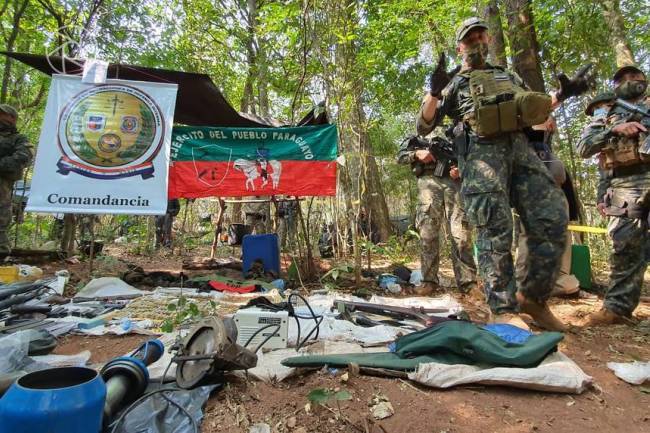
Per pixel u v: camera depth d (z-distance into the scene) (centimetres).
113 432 156
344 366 216
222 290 446
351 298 411
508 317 263
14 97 845
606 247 770
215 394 192
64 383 138
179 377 195
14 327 273
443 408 181
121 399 167
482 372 201
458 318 304
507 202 274
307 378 210
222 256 841
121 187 428
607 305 331
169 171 475
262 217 823
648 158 319
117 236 998
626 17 764
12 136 508
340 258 642
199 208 1205
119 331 281
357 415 175
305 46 550
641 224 319
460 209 457
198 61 1139
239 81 1332
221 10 1172
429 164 475
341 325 296
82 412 121
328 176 495
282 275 560
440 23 756
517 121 265
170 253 857
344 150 511
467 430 167
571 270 475
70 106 430
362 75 536
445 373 201
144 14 897
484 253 277
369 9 709
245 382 201
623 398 198
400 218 1379
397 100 1023
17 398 118
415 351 224
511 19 727
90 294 410
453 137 320
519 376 197
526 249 284
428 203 469
